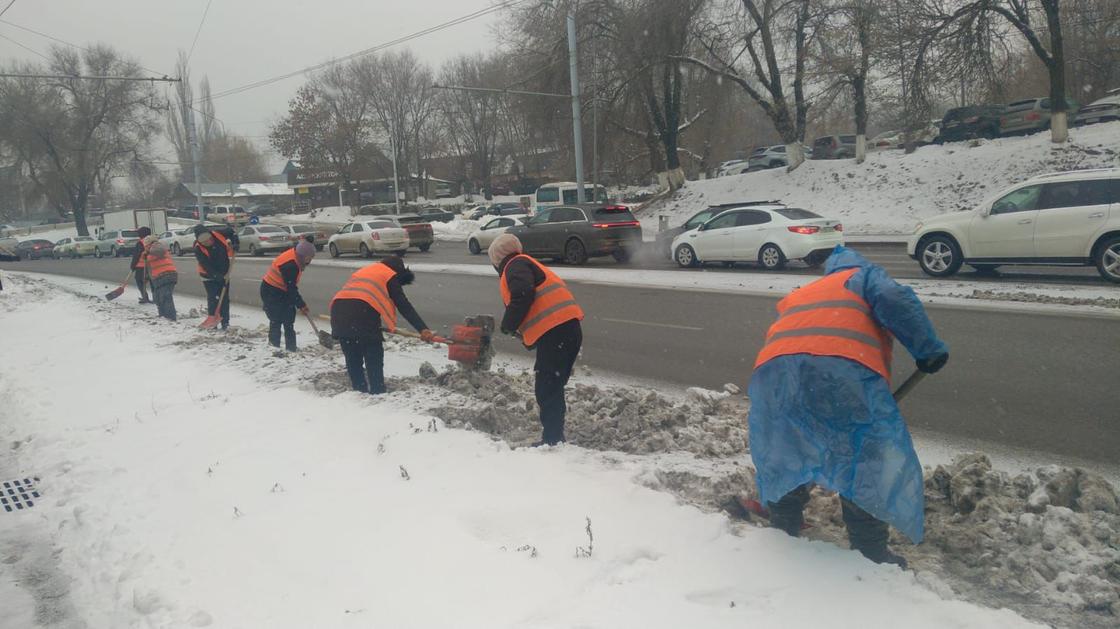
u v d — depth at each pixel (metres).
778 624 3.02
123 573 4.06
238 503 4.76
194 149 40.78
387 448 5.45
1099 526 3.84
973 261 14.73
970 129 33.44
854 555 3.49
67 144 63.50
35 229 86.62
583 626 3.06
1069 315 10.75
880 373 3.53
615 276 19.22
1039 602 3.30
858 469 3.41
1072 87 42.56
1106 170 13.41
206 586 3.77
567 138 37.22
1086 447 5.79
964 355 8.87
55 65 63.22
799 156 33.41
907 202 27.84
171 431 6.57
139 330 12.46
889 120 45.34
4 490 5.79
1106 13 29.77
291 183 84.25
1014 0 26.44
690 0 31.73
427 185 76.81
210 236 12.67
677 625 3.04
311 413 6.63
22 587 4.25
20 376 9.43
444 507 4.33
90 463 5.96
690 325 11.84
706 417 6.38
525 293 5.54
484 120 68.50
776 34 32.44
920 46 26.11
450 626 3.15
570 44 29.86
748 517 4.32
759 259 18.64
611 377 8.85
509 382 7.71
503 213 48.00
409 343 10.98
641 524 3.94
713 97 35.44
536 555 3.67
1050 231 13.64
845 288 3.68
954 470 4.77
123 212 56.75
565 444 5.46
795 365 3.59
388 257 7.59
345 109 67.38
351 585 3.58
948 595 3.26
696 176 57.59
